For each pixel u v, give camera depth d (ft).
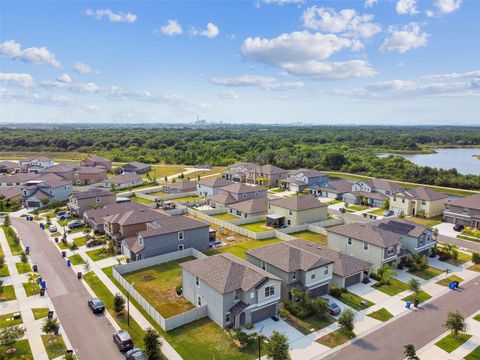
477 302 128.57
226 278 113.50
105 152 576.61
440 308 124.26
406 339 105.91
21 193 275.39
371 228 164.55
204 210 244.01
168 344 102.27
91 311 120.78
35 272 150.51
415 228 170.50
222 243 187.93
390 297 131.95
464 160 590.55
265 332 108.78
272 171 368.07
